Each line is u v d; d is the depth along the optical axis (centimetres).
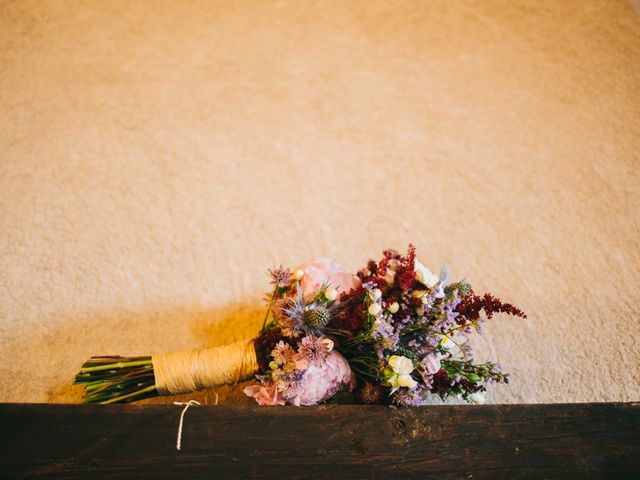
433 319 62
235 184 87
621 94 96
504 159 91
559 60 98
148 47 95
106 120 89
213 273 81
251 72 95
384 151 90
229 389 76
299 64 96
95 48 94
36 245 81
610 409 63
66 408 60
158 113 90
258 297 81
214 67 95
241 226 84
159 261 81
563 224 87
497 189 89
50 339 77
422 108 94
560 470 61
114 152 87
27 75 91
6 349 76
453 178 89
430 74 97
